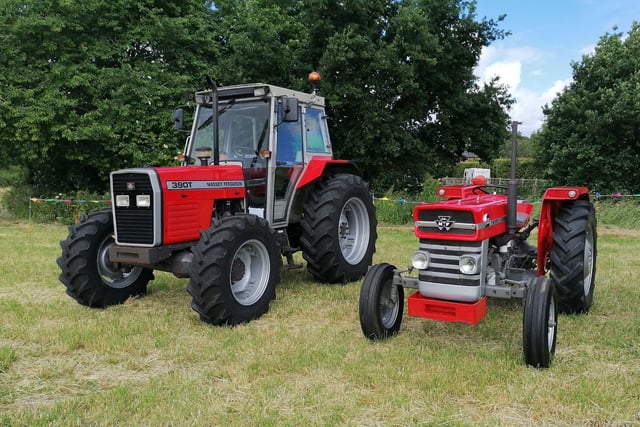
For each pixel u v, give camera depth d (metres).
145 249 4.62
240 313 4.61
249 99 5.70
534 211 12.05
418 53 13.41
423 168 15.31
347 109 14.34
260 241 4.86
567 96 16.41
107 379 3.50
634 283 5.90
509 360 3.65
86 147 13.41
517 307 5.02
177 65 14.46
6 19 12.77
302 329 4.47
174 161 13.66
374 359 3.70
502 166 22.14
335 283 6.15
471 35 14.88
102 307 5.19
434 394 3.16
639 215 12.16
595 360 3.68
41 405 3.11
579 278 4.46
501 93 15.88
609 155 16.06
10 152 13.52
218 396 3.19
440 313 3.75
